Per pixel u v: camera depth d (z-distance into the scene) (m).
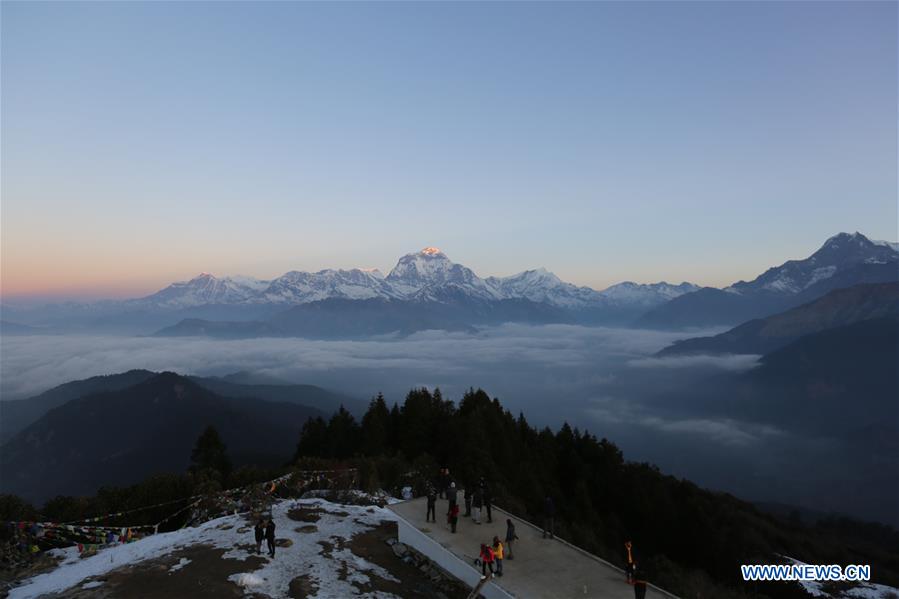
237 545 32.50
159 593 25.97
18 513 40.97
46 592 26.95
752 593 55.44
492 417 83.31
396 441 89.00
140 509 47.19
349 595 26.31
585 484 78.88
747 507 111.62
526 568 27.38
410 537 32.81
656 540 71.19
